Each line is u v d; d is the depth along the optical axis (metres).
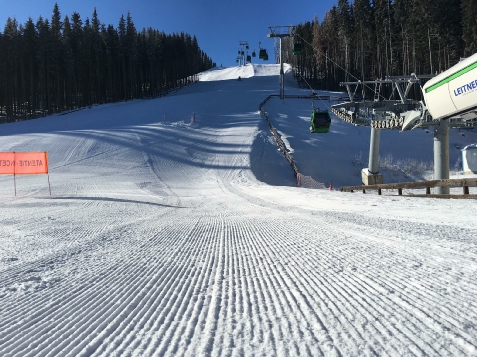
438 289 3.61
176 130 48.50
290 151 42.25
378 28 64.50
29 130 50.84
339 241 6.48
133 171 33.75
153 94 96.75
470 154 30.80
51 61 74.00
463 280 3.84
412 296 3.45
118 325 3.10
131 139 43.41
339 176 37.94
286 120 54.78
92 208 15.40
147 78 104.12
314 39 87.88
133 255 6.20
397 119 19.47
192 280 4.48
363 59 68.06
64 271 5.14
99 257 6.09
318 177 37.41
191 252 6.35
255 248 6.43
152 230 9.29
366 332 2.74
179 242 7.44
